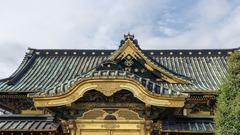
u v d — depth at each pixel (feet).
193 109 81.15
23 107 84.02
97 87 42.91
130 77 42.55
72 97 43.06
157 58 110.01
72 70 103.30
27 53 111.34
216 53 109.91
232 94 43.75
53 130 45.78
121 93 44.52
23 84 89.45
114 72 43.96
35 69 103.30
